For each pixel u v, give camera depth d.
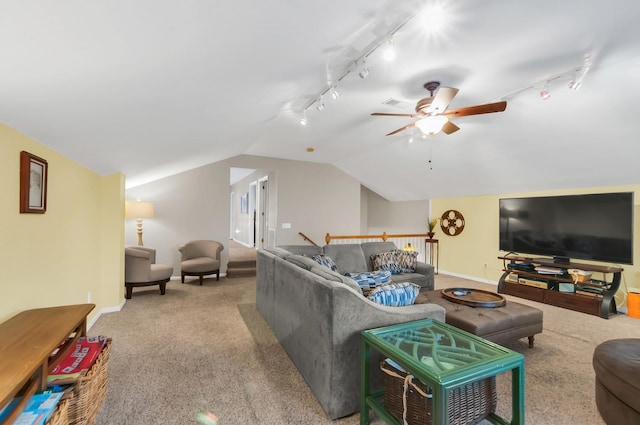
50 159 2.36
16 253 1.89
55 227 2.45
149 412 1.88
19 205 1.92
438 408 1.29
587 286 3.96
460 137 4.28
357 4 1.45
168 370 2.39
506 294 4.85
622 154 3.53
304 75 2.30
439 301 3.13
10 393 1.07
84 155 2.74
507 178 4.94
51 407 1.27
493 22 1.78
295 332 2.46
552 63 2.33
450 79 2.62
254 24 1.41
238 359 2.58
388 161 5.96
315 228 6.94
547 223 4.54
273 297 3.16
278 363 2.52
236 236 11.54
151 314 3.71
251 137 4.43
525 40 1.99
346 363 1.86
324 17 1.50
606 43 2.05
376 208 8.73
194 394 2.08
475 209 6.04
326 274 2.25
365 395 1.77
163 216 5.68
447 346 1.65
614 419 1.73
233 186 12.27
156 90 1.82
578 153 3.77
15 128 1.85
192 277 5.88
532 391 2.18
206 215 5.98
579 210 4.20
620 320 3.67
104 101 1.76
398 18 1.68
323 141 5.04
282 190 6.63
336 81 2.56
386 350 1.60
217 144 4.11
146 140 2.88
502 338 2.63
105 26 1.10
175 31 1.27
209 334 3.11
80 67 1.33
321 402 1.95
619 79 2.54
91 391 1.60
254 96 2.50
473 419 1.55
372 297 2.13
